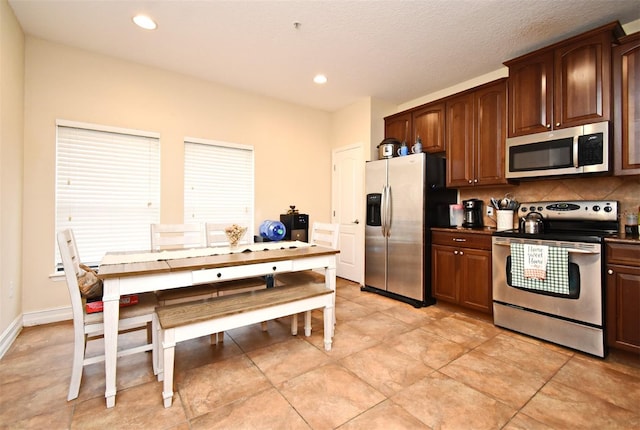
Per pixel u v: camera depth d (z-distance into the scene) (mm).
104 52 2928
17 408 1561
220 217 3729
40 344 2291
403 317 2918
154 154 3266
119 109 3053
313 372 1915
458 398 1653
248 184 3953
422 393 1698
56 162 2777
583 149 2297
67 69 2803
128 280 1620
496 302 2650
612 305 2051
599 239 2064
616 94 2199
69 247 1720
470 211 3266
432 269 3287
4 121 2186
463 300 2975
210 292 2232
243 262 1960
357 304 3326
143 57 3027
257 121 3992
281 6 2240
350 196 4387
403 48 2826
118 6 2244
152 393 1698
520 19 2354
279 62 3121
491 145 3004
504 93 2908
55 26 2506
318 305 2172
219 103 3672
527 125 2646
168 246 2570
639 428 1428
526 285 2396
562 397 1663
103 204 3008
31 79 2645
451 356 2127
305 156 4469
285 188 4266
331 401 1627
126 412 1535
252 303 1936
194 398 1650
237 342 2359
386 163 3625
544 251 2297
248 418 1492
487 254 2779
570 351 2193
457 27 2477
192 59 3064
